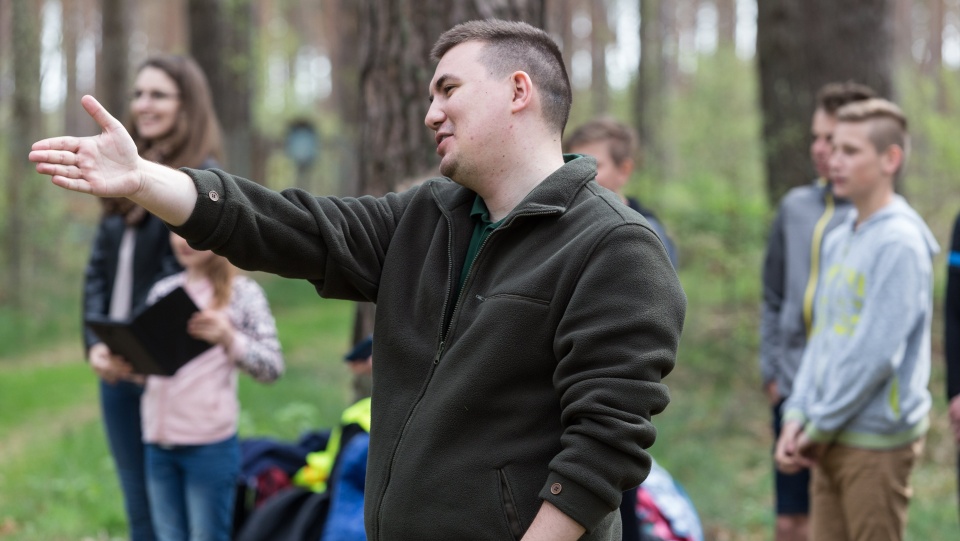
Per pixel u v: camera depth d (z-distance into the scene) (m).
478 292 2.05
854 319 3.38
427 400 2.03
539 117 2.11
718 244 8.45
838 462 3.42
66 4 31.27
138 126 4.09
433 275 2.12
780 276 4.44
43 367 11.04
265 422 7.76
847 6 7.82
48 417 8.52
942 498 5.62
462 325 2.04
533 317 1.95
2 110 14.23
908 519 5.18
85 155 1.88
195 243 2.04
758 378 8.52
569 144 4.18
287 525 3.74
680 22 36.97
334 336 13.05
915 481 5.96
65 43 31.47
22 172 13.73
